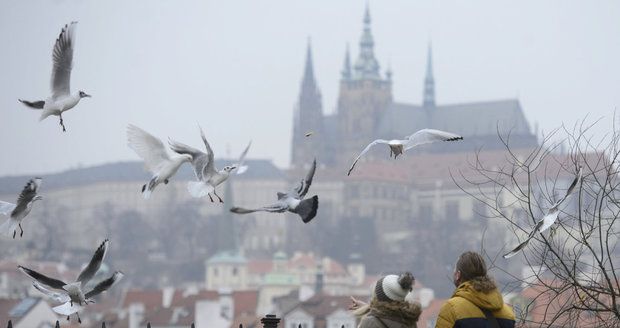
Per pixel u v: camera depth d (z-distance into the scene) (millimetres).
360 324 17953
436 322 18406
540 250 24234
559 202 19344
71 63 16969
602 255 23219
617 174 24391
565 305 23969
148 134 16266
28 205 16766
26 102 16719
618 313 22828
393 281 17891
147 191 16016
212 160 16312
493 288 18312
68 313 16594
